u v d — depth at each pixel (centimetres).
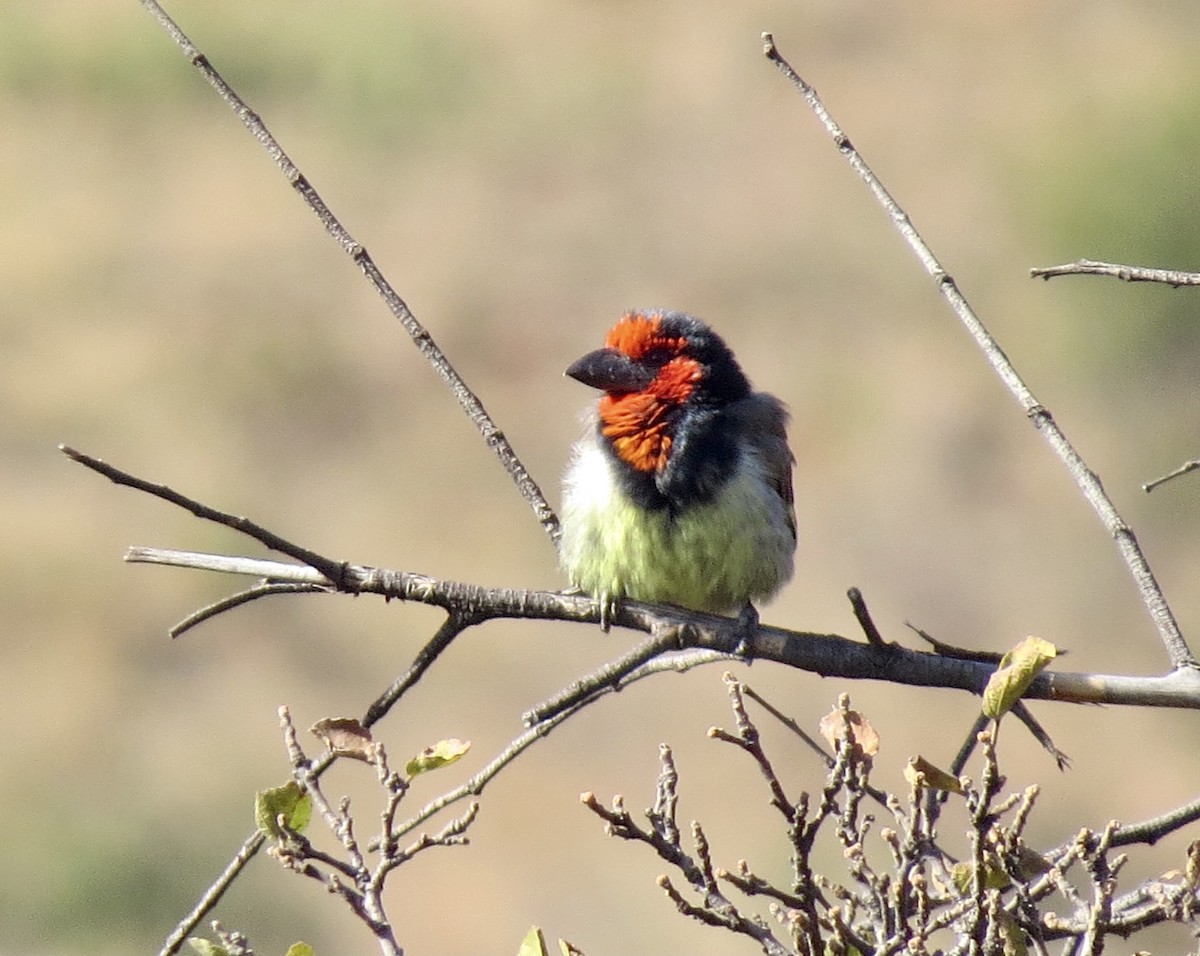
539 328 2442
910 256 2509
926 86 2844
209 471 2122
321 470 2159
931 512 2069
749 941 1359
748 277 2512
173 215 2578
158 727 1692
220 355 2289
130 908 1346
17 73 2783
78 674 1739
